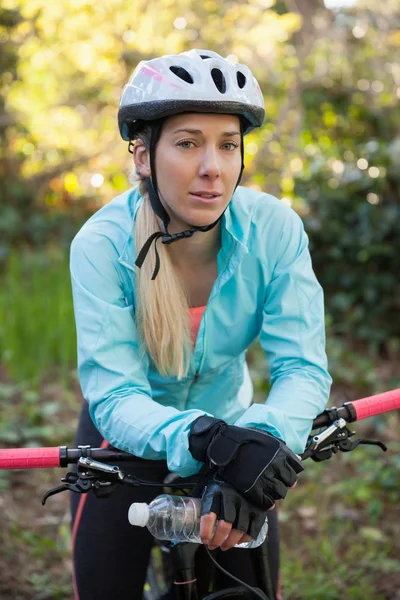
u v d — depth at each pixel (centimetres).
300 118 835
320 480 451
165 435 189
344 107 836
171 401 238
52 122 943
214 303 222
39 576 367
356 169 658
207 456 180
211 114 197
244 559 234
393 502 432
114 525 235
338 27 848
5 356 597
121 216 221
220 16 830
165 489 242
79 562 239
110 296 212
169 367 220
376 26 846
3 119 947
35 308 625
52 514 423
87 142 959
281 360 217
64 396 555
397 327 659
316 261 664
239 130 204
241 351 236
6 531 402
